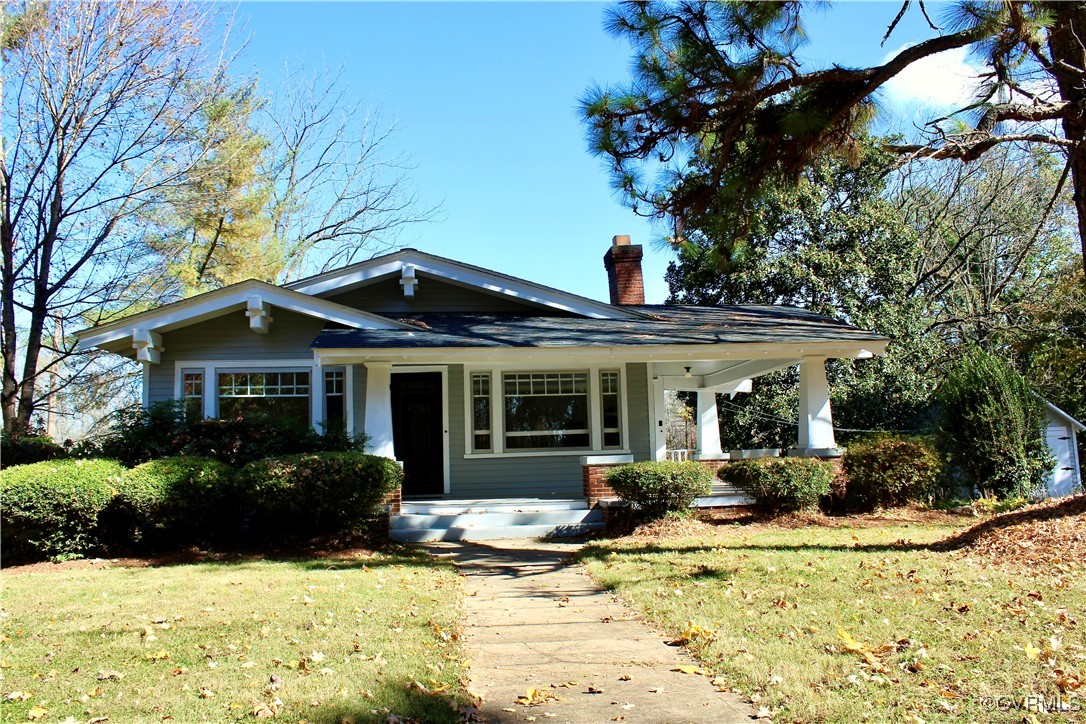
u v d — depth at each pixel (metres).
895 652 5.28
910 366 22.55
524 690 4.89
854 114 9.11
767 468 12.15
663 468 11.73
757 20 8.30
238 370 13.40
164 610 6.84
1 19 17.42
